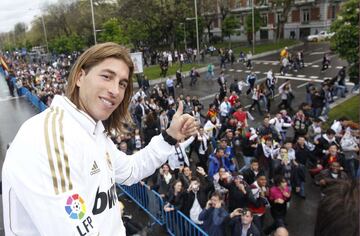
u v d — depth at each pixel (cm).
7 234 126
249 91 2100
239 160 1130
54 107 135
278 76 2614
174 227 708
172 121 195
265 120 1110
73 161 120
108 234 134
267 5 4506
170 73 3155
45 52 6462
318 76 2492
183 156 865
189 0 4181
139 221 823
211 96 2272
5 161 119
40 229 111
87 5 4609
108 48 140
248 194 710
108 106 140
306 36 4728
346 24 1293
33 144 116
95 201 130
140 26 4156
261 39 5200
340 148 916
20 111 2245
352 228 82
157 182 844
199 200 690
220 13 4897
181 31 4406
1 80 4012
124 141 1027
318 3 4484
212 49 4347
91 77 138
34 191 111
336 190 91
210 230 618
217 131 1219
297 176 898
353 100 1728
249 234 591
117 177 181
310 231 788
